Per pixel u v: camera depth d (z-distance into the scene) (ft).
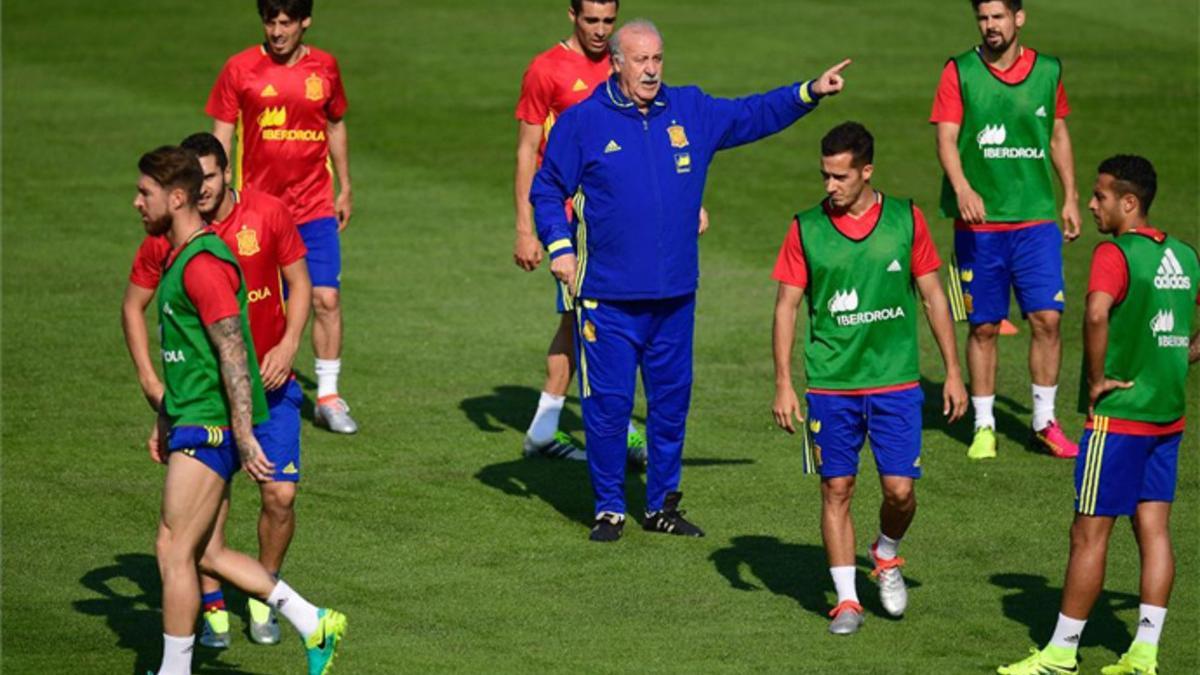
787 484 120.98
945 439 132.36
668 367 110.73
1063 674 88.07
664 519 112.06
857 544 109.29
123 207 204.64
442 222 200.44
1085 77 262.47
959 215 131.54
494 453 129.18
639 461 128.47
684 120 109.81
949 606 98.73
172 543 84.89
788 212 202.80
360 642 93.40
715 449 128.57
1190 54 277.85
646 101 108.58
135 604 99.55
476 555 107.76
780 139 235.20
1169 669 89.92
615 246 108.99
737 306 168.04
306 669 91.50
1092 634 94.89
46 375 145.38
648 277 108.88
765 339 158.10
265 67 132.77
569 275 107.96
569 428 136.67
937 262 96.63
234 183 152.97
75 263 181.57
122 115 247.50
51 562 105.81
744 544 109.70
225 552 87.10
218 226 94.17
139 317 92.79
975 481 121.80
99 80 267.80
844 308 95.14
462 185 216.54
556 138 109.40
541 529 112.88
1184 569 103.81
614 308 109.50
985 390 128.98
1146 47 282.77
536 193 110.32
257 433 92.84
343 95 137.08
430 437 132.36
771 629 95.40
